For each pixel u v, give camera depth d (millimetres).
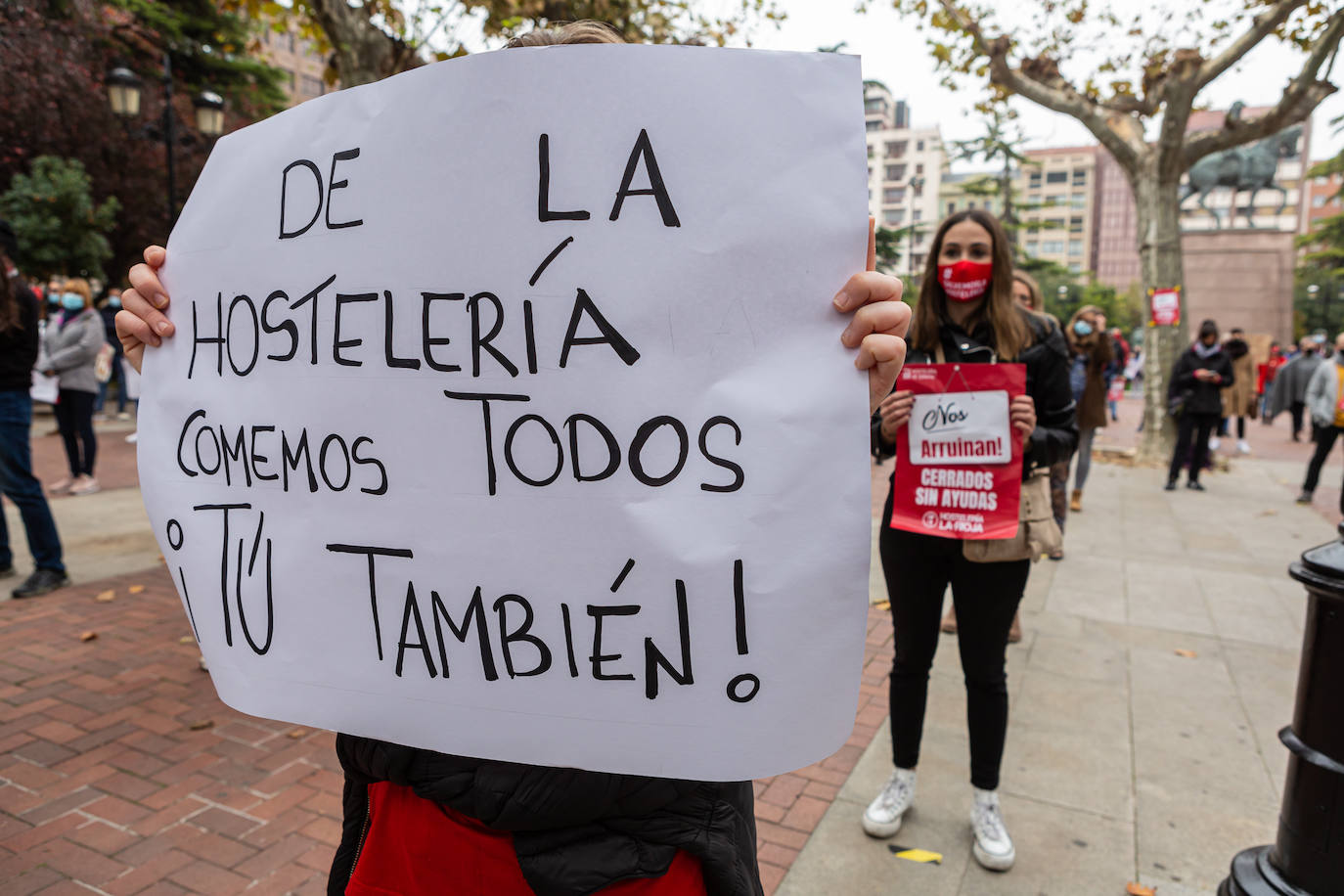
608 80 1038
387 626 1152
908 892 2338
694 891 1051
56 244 16219
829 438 1025
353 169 1151
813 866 2451
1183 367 9094
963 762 3053
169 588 4984
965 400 2361
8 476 4711
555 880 993
